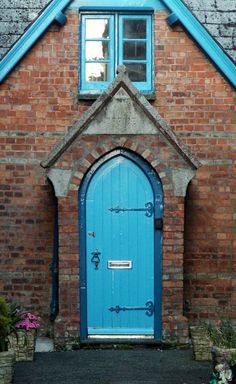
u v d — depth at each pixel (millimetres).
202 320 11117
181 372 9047
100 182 10594
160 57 11250
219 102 11234
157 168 10461
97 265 10602
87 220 10594
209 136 11219
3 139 11117
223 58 11164
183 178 10445
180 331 10406
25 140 11141
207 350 9641
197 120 11227
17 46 11047
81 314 10531
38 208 11141
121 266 10609
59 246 10391
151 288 10602
